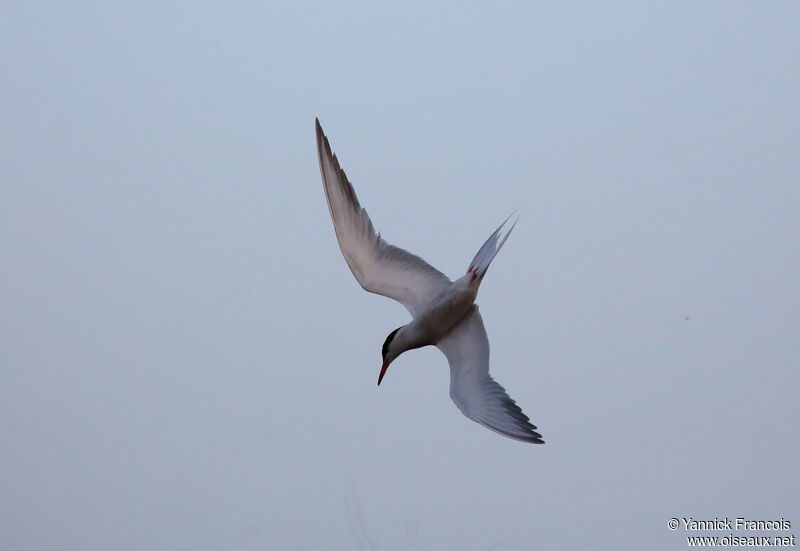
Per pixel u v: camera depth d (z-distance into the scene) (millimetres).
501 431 11609
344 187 12383
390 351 12430
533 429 11414
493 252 12086
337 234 12391
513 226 12195
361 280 12656
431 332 12320
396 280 12648
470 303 12164
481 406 11852
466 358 12258
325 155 12305
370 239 12531
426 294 12516
